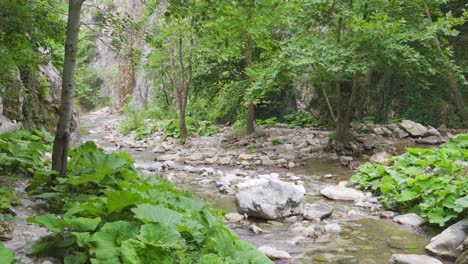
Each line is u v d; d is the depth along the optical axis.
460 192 6.56
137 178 6.45
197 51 15.71
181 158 13.28
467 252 5.15
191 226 4.15
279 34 16.98
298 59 11.48
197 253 3.89
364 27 10.95
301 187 8.84
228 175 10.33
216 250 4.04
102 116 32.78
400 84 16.41
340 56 11.29
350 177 10.02
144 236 3.77
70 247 3.94
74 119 11.38
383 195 8.04
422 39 11.46
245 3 6.39
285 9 11.78
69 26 5.94
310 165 11.64
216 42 13.41
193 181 10.05
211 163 12.55
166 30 14.54
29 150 6.92
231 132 16.38
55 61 13.47
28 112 10.05
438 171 8.26
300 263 5.18
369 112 16.77
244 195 7.26
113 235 3.82
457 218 6.29
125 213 4.42
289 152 13.03
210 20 6.07
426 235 6.22
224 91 18.72
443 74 14.15
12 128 8.70
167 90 24.33
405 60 11.44
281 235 6.23
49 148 9.01
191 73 16.45
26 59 7.05
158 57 16.11
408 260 5.03
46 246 3.94
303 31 13.13
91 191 5.68
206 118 20.25
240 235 6.20
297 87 18.48
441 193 6.63
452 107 15.66
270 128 16.52
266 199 7.08
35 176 5.86
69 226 3.87
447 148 9.94
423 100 15.96
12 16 6.18
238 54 15.41
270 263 4.17
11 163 6.73
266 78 12.41
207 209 5.11
